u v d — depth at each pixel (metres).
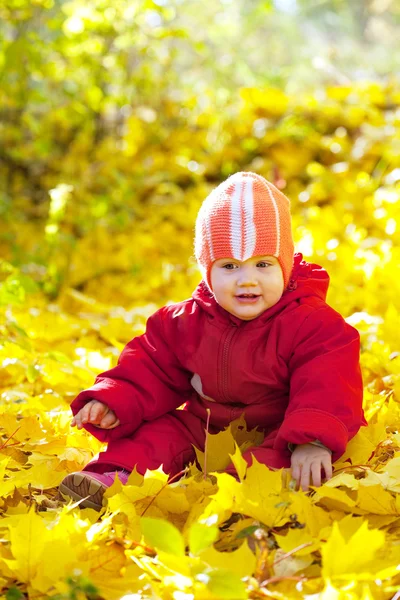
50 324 3.99
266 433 2.37
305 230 5.00
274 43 9.86
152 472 2.00
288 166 6.32
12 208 5.94
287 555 1.70
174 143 6.59
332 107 6.51
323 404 2.10
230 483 1.90
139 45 6.47
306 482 2.02
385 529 1.91
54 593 1.67
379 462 2.23
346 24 11.74
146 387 2.36
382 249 4.47
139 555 1.83
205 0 7.53
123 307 4.86
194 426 2.40
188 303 2.44
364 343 3.32
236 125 6.53
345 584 1.61
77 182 5.92
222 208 2.28
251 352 2.28
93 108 6.37
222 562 1.67
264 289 2.25
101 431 2.31
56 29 6.01
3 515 2.11
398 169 5.44
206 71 7.67
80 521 1.85
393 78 6.95
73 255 5.28
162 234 5.84
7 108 6.52
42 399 2.97
